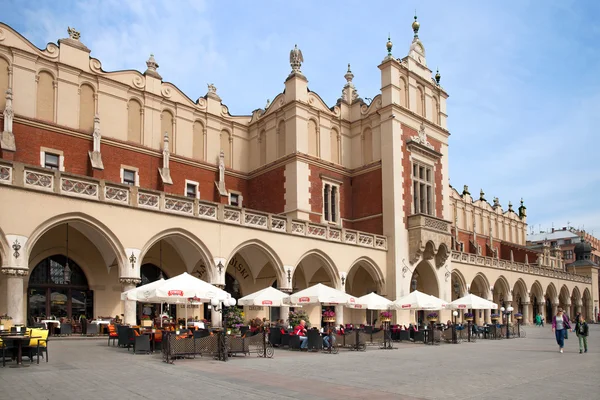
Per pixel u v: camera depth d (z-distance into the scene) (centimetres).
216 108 3606
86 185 2120
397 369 1570
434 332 2812
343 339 2342
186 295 1789
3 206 1886
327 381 1290
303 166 3391
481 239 5959
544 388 1218
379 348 2467
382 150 3588
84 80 2909
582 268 7212
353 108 3875
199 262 2894
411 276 3516
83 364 1495
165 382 1209
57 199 2027
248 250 3036
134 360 1619
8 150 2469
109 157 2952
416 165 3728
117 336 2052
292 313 2672
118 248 2188
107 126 2972
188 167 3350
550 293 6019
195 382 1220
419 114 3844
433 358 1944
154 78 3244
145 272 2938
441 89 4100
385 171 3547
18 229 1912
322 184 3525
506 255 6231
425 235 3538
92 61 2962
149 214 2297
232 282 3366
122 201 2222
